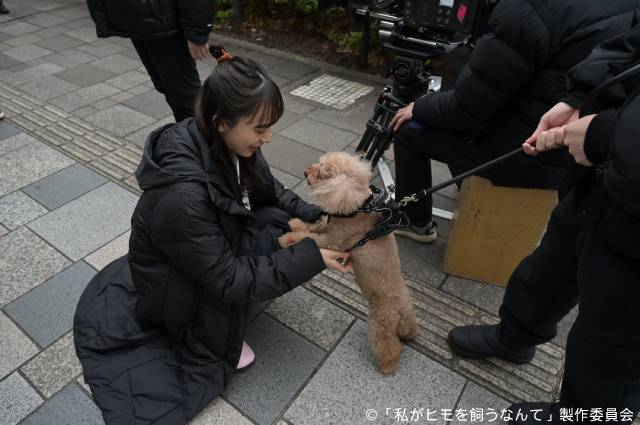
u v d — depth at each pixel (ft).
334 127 12.82
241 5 19.17
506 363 6.74
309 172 5.73
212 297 5.98
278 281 5.69
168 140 5.42
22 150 11.26
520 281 5.73
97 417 5.89
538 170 6.38
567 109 4.64
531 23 5.17
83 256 8.35
